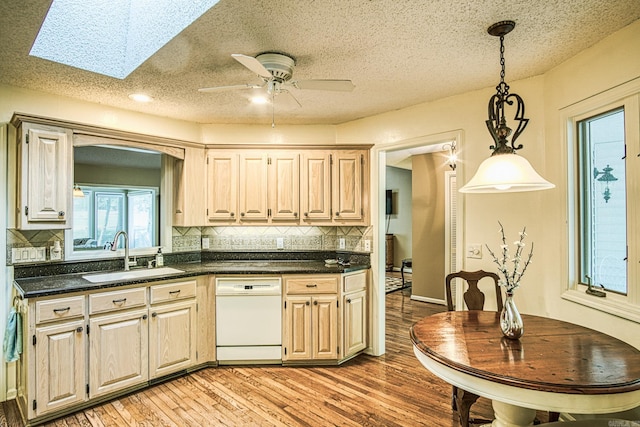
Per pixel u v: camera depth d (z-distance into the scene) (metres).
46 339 2.36
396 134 3.40
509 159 1.85
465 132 2.95
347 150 3.60
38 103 2.81
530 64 2.42
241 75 2.55
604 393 1.27
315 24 1.89
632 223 1.94
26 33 1.98
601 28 1.96
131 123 3.32
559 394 1.31
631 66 1.92
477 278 2.59
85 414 2.48
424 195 5.91
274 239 3.94
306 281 3.28
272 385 2.92
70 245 3.01
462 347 1.70
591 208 2.34
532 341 1.78
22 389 2.47
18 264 2.74
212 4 1.72
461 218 2.94
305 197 3.59
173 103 3.12
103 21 2.45
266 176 3.59
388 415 2.48
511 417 1.82
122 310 2.71
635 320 1.87
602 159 2.25
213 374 3.12
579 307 2.28
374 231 3.60
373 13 1.79
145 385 2.86
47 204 2.66
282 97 2.95
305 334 3.28
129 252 3.37
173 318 3.01
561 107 2.41
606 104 2.08
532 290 2.63
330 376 3.10
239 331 3.27
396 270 9.03
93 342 2.56
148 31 2.25
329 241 3.95
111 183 3.78
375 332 3.59
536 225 2.62
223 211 3.59
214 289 3.28
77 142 2.86
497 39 2.07
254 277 3.27
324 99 3.08
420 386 2.91
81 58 2.40
